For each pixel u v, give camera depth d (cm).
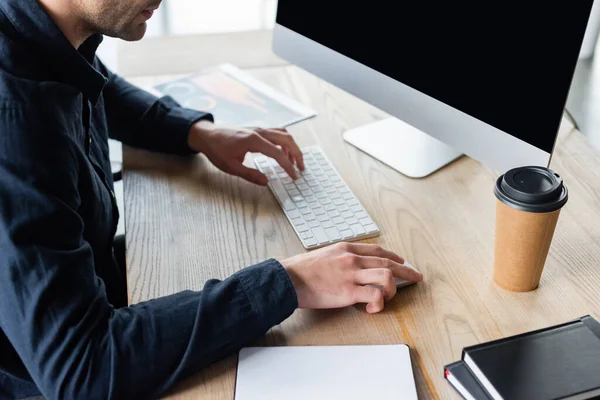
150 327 78
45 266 74
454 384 75
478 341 81
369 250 91
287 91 143
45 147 77
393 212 105
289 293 82
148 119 123
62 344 75
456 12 99
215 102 137
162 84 144
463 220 103
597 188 107
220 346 79
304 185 112
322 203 107
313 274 86
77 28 87
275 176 115
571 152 117
